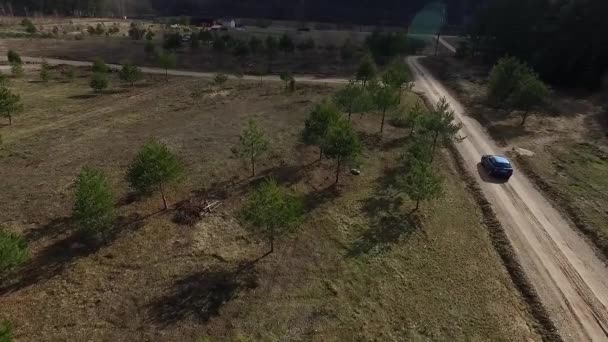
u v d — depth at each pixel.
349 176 36.94
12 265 21.58
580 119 54.62
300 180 35.62
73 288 22.58
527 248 28.86
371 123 50.69
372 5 172.75
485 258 27.62
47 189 32.75
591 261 27.83
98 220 25.02
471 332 21.64
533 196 35.59
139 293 22.41
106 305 21.52
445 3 168.25
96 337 19.62
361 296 23.28
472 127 51.50
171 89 67.12
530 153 43.50
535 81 50.66
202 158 39.00
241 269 24.64
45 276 23.38
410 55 104.31
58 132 45.62
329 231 28.86
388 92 46.88
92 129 46.94
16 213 29.36
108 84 66.19
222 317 21.12
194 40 99.94
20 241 23.62
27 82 67.31
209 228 28.33
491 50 89.88
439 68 85.38
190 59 91.44
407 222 30.56
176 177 29.17
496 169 38.19
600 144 46.09
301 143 43.34
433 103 60.66
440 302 23.42
